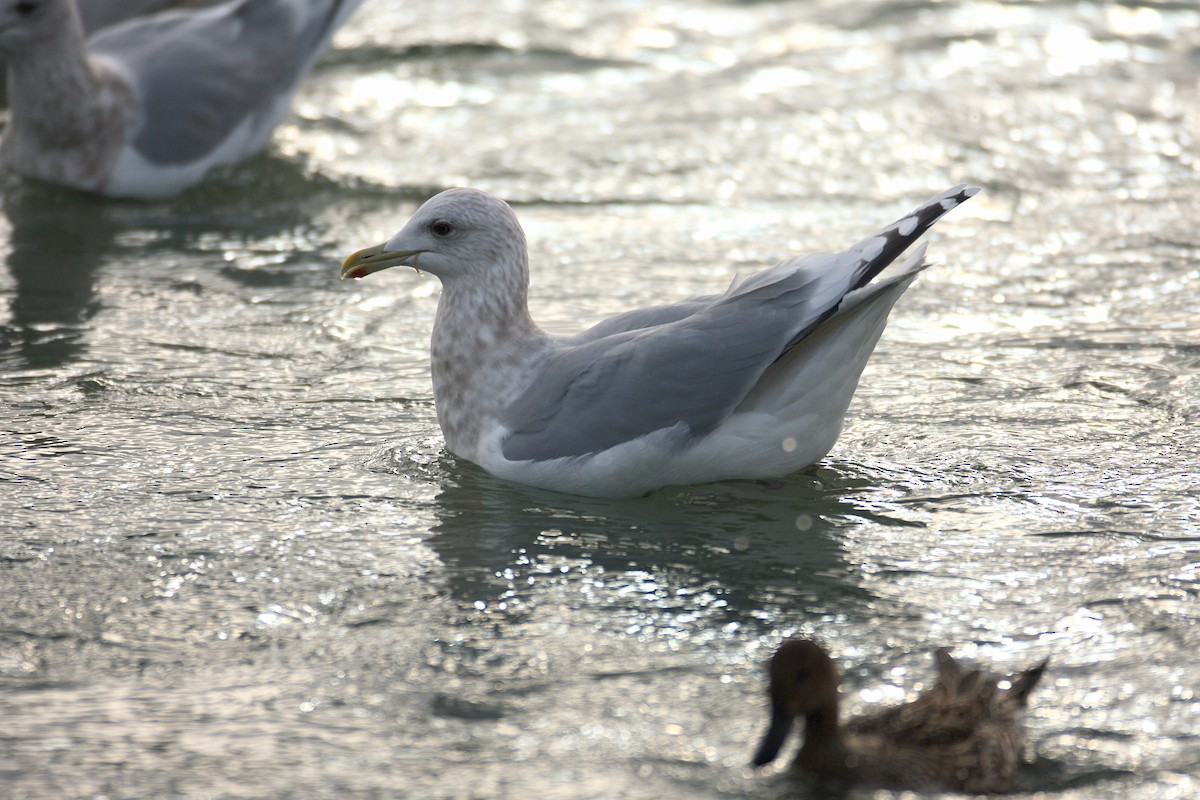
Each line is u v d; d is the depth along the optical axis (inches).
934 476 444.8
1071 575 383.9
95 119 703.7
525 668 341.4
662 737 313.4
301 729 316.2
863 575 387.2
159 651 349.1
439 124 805.2
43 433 475.5
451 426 458.3
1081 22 951.6
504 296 448.5
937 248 643.5
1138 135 774.5
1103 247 641.0
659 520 420.8
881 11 975.6
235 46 745.6
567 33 941.8
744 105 822.5
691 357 422.9
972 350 539.8
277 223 688.4
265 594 376.5
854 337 422.0
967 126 786.8
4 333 562.3
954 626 360.2
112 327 570.9
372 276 631.8
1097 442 465.1
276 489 437.4
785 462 437.4
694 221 677.3
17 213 696.4
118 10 833.5
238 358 542.3
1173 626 356.5
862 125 789.9
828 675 297.0
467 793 293.3
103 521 415.2
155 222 691.4
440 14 978.7
